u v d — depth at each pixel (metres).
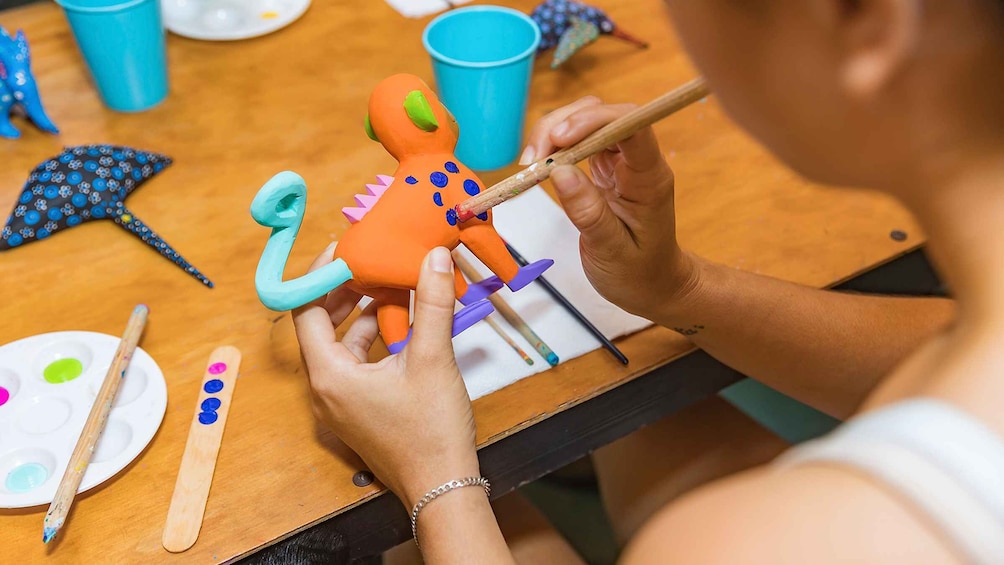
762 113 0.34
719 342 0.71
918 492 0.27
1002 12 0.27
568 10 1.05
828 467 0.29
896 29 0.27
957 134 0.29
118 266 0.79
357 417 0.58
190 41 1.08
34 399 0.67
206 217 0.84
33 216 0.79
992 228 0.30
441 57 0.83
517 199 0.87
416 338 0.57
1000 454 0.27
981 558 0.26
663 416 0.78
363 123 0.97
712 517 0.31
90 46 0.90
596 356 0.72
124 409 0.66
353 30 1.11
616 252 0.64
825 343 0.69
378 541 0.67
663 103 0.53
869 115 0.30
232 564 0.59
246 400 0.68
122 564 0.58
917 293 0.89
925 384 0.30
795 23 0.30
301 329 0.61
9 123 0.92
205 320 0.74
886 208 0.87
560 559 0.82
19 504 0.60
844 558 0.27
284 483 0.63
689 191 0.88
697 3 0.33
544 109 0.98
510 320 0.73
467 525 0.55
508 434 0.66
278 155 0.92
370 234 0.59
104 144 0.90
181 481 0.62
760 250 0.82
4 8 1.21
